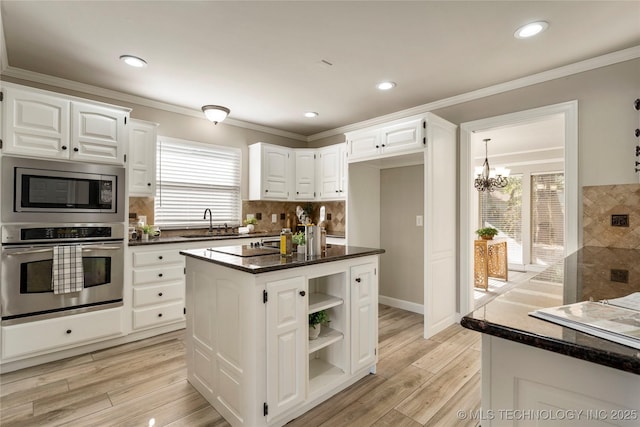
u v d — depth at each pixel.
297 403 1.84
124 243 2.91
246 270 1.65
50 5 1.93
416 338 3.05
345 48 2.45
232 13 2.02
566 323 0.84
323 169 4.54
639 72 2.42
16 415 1.88
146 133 3.28
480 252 5.36
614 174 2.51
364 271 2.29
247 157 4.55
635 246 2.42
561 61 2.65
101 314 2.76
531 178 6.80
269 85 3.16
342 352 2.18
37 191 2.47
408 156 3.27
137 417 1.87
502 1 1.89
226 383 1.85
